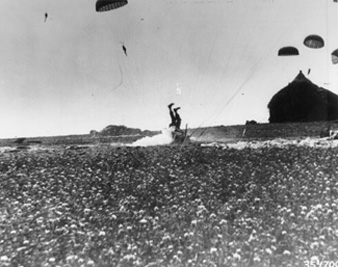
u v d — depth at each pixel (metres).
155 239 6.65
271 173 7.30
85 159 7.42
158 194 7.16
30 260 6.35
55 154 7.44
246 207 6.98
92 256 6.41
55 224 6.81
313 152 7.40
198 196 7.13
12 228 6.75
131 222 6.88
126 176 7.30
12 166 7.36
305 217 6.76
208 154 7.42
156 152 7.44
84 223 6.84
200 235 6.65
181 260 6.36
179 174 7.31
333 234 6.55
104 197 7.14
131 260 6.37
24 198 7.11
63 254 6.43
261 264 6.25
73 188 7.22
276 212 6.90
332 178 7.23
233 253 6.40
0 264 6.29
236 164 7.36
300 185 7.20
